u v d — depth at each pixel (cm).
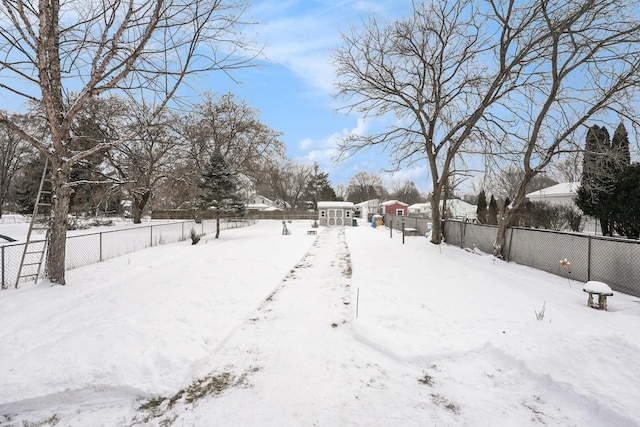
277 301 651
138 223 3061
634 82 936
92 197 2584
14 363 356
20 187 3666
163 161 2478
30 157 3198
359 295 676
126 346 382
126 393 327
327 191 6650
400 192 9344
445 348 413
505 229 1136
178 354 386
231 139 3269
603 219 1582
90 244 1628
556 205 2303
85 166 2269
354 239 1894
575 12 986
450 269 938
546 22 1052
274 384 346
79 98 688
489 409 301
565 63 1020
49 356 359
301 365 388
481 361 386
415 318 523
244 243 1736
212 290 705
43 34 636
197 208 2605
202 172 2198
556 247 897
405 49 1423
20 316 546
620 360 332
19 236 1956
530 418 287
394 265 1022
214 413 299
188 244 1705
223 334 467
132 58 655
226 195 2128
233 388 340
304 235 2241
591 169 1097
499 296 642
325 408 303
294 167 6900
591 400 291
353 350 428
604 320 488
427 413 295
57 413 304
